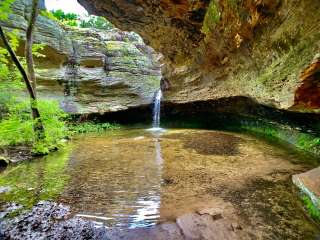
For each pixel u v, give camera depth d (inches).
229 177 280.4
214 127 681.6
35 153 391.9
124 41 957.2
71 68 727.7
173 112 784.3
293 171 290.8
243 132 572.1
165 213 202.8
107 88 767.7
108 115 750.5
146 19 611.8
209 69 615.5
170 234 173.8
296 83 262.8
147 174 297.3
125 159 364.8
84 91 733.3
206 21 495.8
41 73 647.1
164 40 674.2
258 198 225.3
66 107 671.8
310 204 200.5
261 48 381.1
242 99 530.6
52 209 212.8
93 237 172.2
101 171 312.0
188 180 274.5
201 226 181.3
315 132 379.6
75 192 248.4
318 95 257.0
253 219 189.9
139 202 223.5
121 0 561.6
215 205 213.3
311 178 231.9
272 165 317.1
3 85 455.5
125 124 780.0
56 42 685.3
